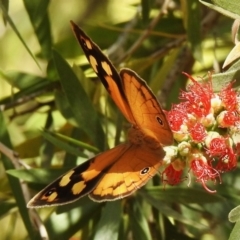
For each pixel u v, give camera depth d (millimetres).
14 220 622
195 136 517
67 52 633
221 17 630
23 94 612
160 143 516
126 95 513
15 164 571
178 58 631
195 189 560
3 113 611
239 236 511
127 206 575
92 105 573
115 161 519
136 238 568
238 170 582
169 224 586
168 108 621
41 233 562
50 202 518
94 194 516
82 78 601
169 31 632
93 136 573
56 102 602
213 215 576
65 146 570
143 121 513
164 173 531
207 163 520
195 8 586
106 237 556
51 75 605
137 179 513
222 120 519
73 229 579
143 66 622
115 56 627
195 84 526
